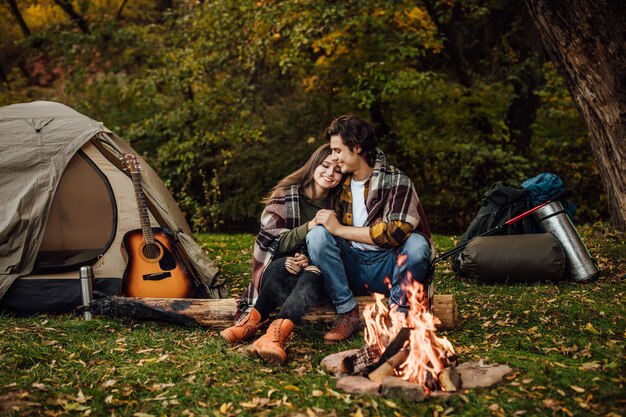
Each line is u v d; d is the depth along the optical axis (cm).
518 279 528
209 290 523
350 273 405
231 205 1298
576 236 537
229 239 870
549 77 1371
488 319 440
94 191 539
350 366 341
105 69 1391
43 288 491
